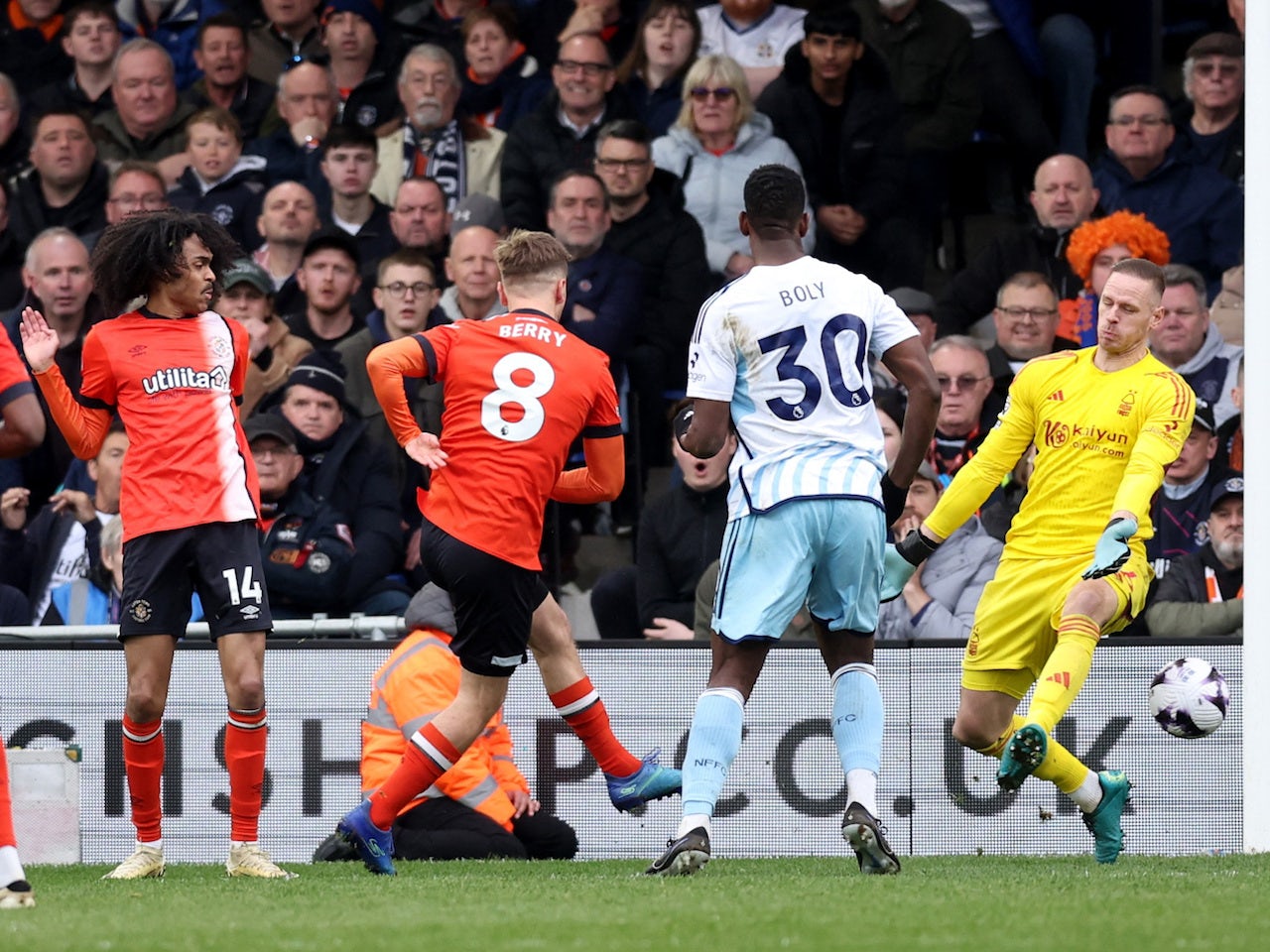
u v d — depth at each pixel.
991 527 25.09
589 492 16.73
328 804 21.70
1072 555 17.08
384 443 27.67
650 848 21.39
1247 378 19.03
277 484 26.19
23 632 22.67
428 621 19.77
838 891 13.69
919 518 25.38
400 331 29.58
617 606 26.34
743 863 18.83
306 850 21.66
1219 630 23.62
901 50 32.66
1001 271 30.16
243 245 32.75
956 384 27.66
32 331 16.05
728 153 31.53
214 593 16.12
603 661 21.67
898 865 15.30
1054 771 16.81
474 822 19.61
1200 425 26.16
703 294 30.45
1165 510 26.39
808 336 14.90
